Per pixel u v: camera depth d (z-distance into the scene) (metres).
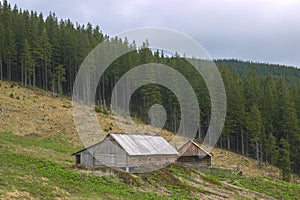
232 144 78.81
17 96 67.62
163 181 33.22
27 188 24.53
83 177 30.05
